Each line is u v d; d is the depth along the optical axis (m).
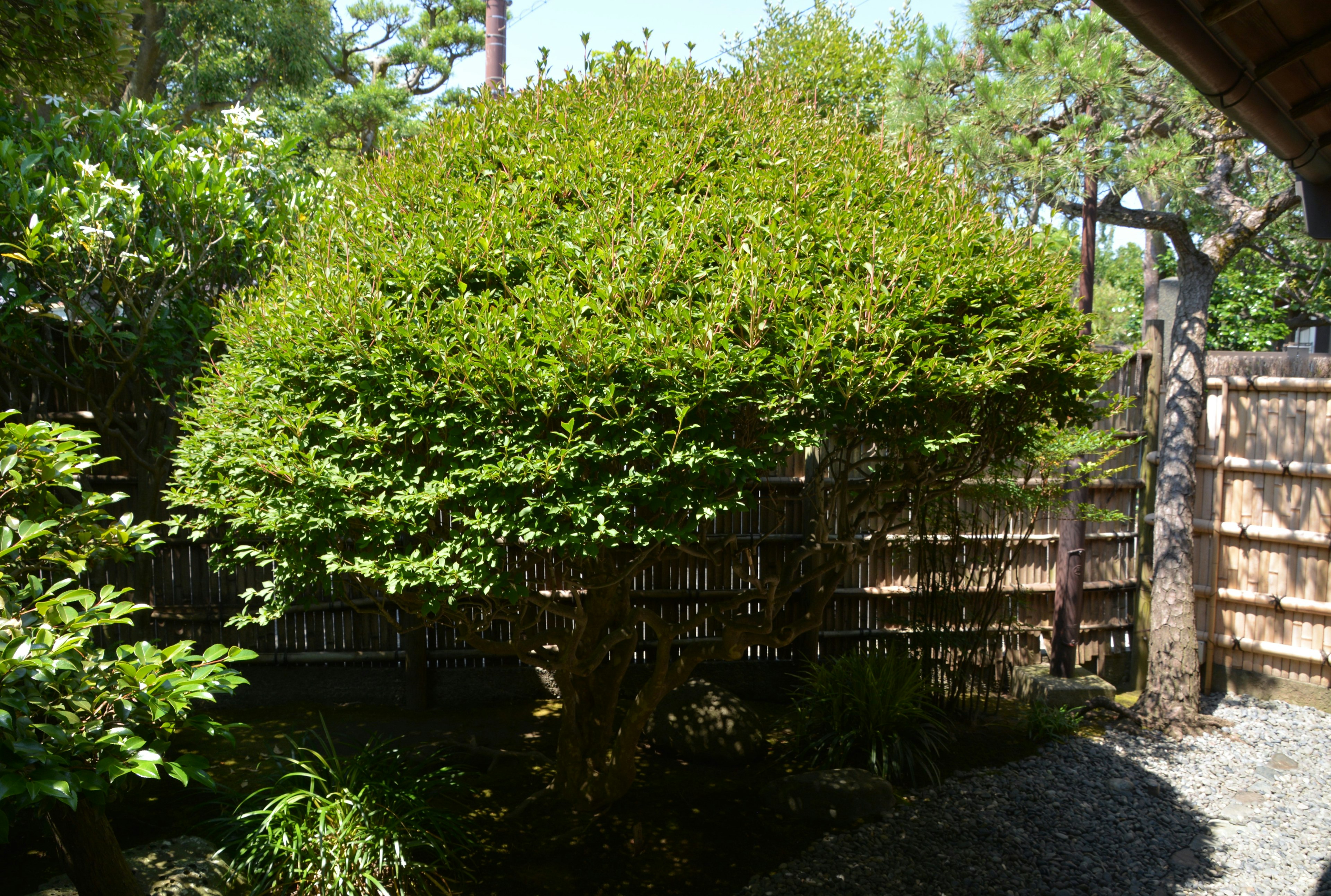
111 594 2.59
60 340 5.79
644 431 2.98
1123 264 21.20
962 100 6.48
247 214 5.41
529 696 6.53
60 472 2.87
